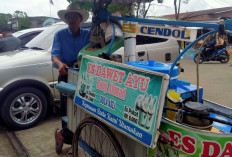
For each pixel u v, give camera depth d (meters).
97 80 1.77
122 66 1.56
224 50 10.59
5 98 3.53
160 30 1.79
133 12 2.50
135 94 1.46
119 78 1.58
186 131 1.42
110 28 2.45
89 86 1.85
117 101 1.58
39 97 3.82
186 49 1.58
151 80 1.37
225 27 1.42
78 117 2.27
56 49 2.84
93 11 2.55
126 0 2.68
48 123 3.98
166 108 1.73
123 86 1.54
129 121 1.49
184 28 1.63
